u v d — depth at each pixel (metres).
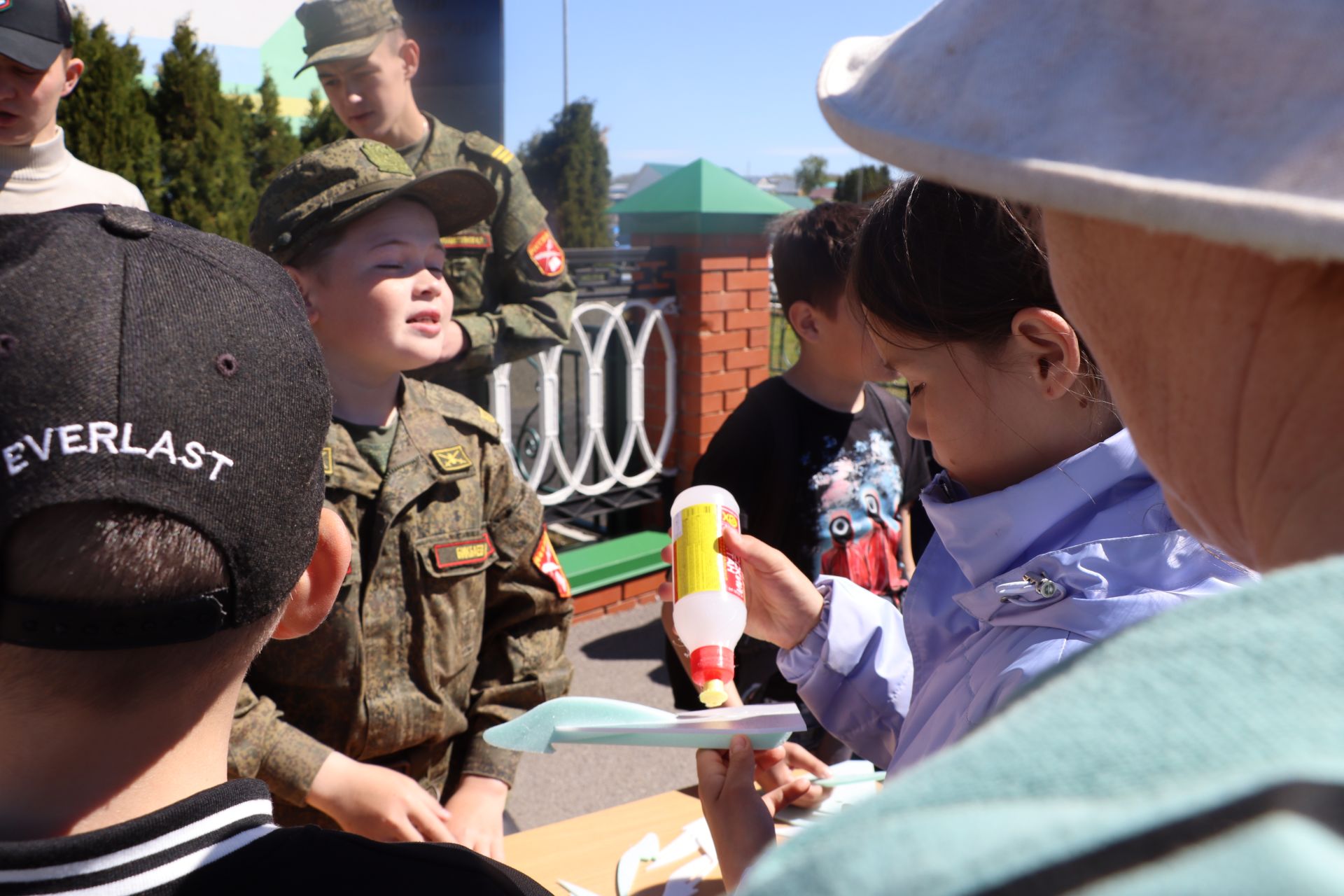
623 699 3.59
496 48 4.17
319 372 0.64
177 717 0.58
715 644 1.14
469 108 4.23
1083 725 0.25
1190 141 0.31
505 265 3.10
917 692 1.03
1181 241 0.34
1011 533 0.87
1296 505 0.33
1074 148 0.33
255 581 0.58
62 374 0.51
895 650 1.29
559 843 1.36
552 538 4.65
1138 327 0.38
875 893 0.23
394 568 1.53
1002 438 0.90
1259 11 0.31
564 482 4.59
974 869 0.23
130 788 0.56
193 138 6.32
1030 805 0.24
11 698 0.53
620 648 4.02
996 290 0.84
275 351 0.59
